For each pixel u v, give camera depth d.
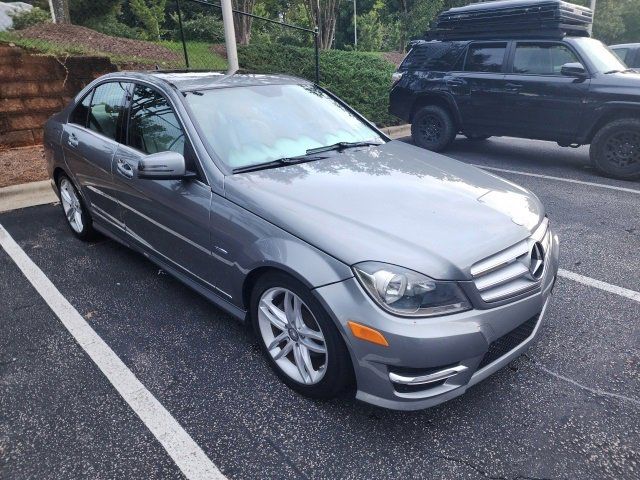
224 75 3.72
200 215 2.90
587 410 2.52
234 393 2.64
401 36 20.25
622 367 2.84
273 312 2.65
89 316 3.37
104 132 3.89
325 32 15.12
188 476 2.14
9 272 4.02
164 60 10.33
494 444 2.31
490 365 2.38
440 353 2.12
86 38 10.75
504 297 2.34
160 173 2.84
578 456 2.24
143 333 3.18
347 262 2.24
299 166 3.06
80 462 2.21
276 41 15.39
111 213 3.88
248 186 2.77
